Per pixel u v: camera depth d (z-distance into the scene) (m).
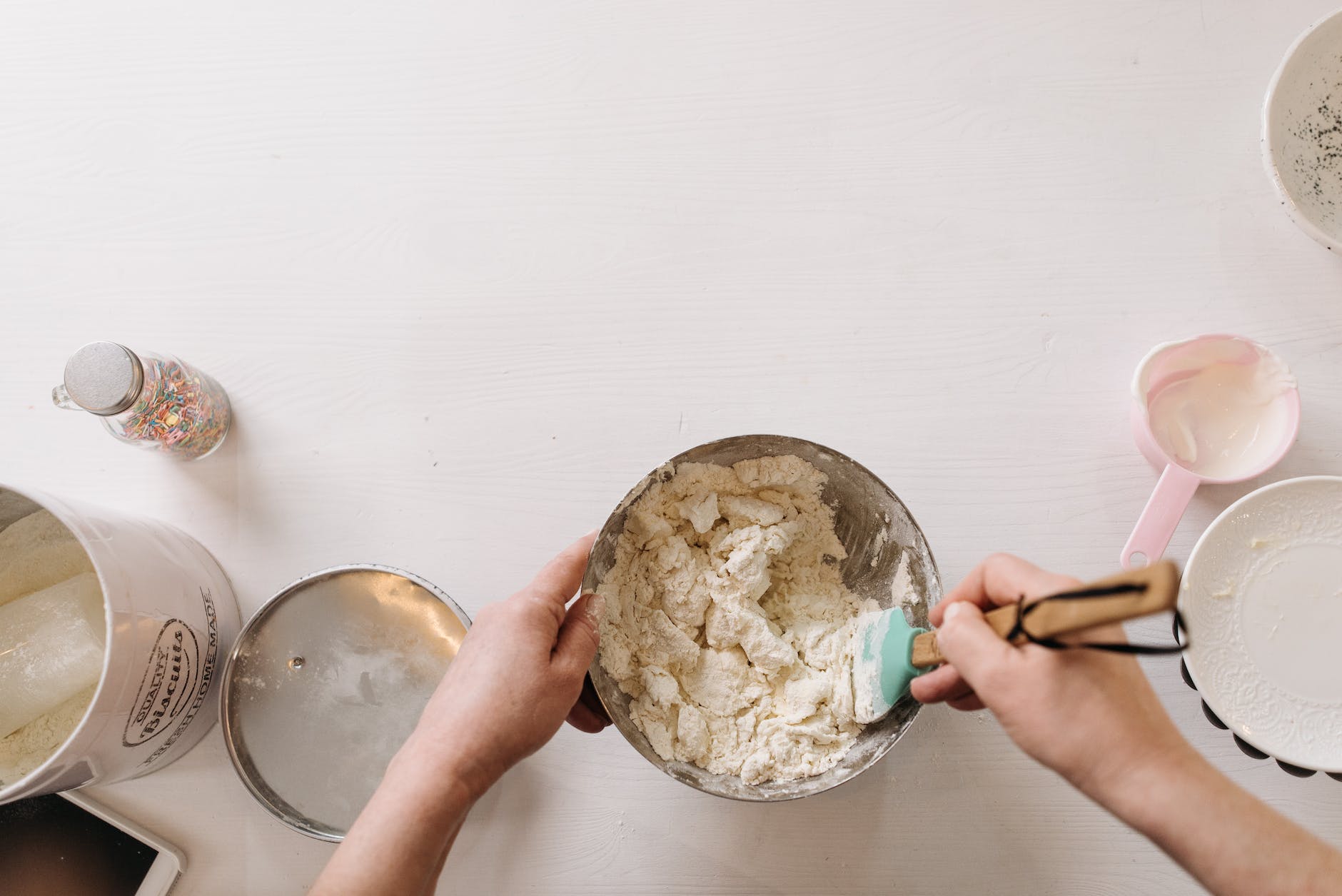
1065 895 0.90
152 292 1.00
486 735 0.68
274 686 0.89
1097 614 0.46
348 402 0.98
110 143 1.01
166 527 0.92
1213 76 0.98
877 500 0.81
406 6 1.01
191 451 0.95
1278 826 0.56
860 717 0.82
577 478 0.96
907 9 1.00
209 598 0.91
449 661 0.89
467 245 0.99
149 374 0.86
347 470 0.97
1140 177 0.98
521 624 0.72
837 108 0.99
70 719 0.86
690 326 0.98
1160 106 0.98
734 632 0.85
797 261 0.98
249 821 0.93
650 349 0.98
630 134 1.00
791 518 0.88
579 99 1.00
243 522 0.96
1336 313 0.95
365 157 1.00
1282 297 0.96
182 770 0.93
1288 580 0.85
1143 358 0.92
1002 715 0.60
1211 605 0.85
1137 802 0.57
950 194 0.98
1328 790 0.89
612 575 0.83
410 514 0.96
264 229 1.00
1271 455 0.90
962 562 0.94
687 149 0.99
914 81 0.99
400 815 0.65
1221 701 0.83
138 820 0.93
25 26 1.02
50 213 1.00
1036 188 0.98
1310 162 0.95
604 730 0.93
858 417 0.96
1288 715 0.83
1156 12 0.98
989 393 0.96
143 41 1.02
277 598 0.87
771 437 0.79
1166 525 0.87
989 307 0.97
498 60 1.01
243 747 0.88
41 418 0.98
